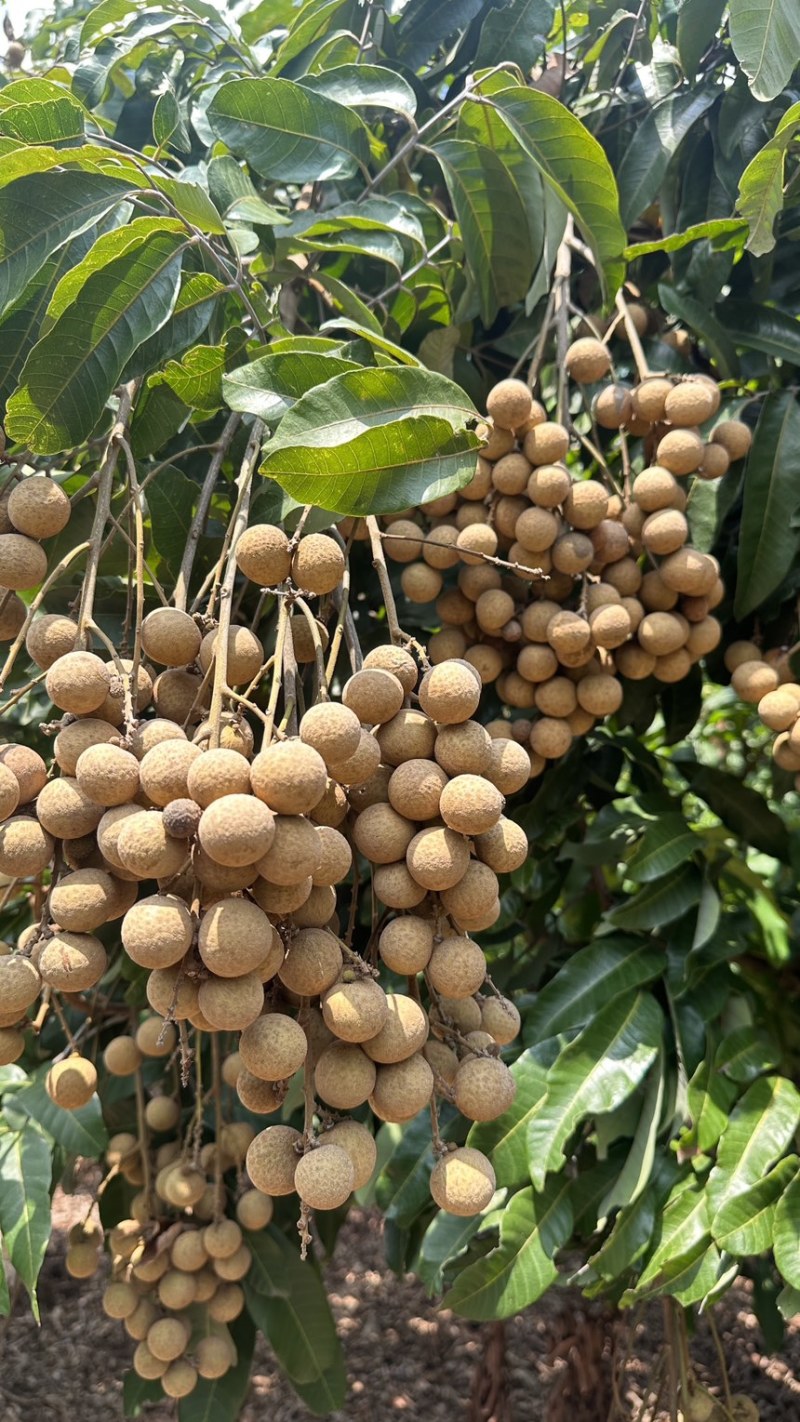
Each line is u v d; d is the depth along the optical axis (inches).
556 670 37.2
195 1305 42.9
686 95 41.7
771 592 40.6
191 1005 24.6
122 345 29.8
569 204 37.7
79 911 25.3
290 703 26.7
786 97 41.3
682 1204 37.2
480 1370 62.2
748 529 39.5
